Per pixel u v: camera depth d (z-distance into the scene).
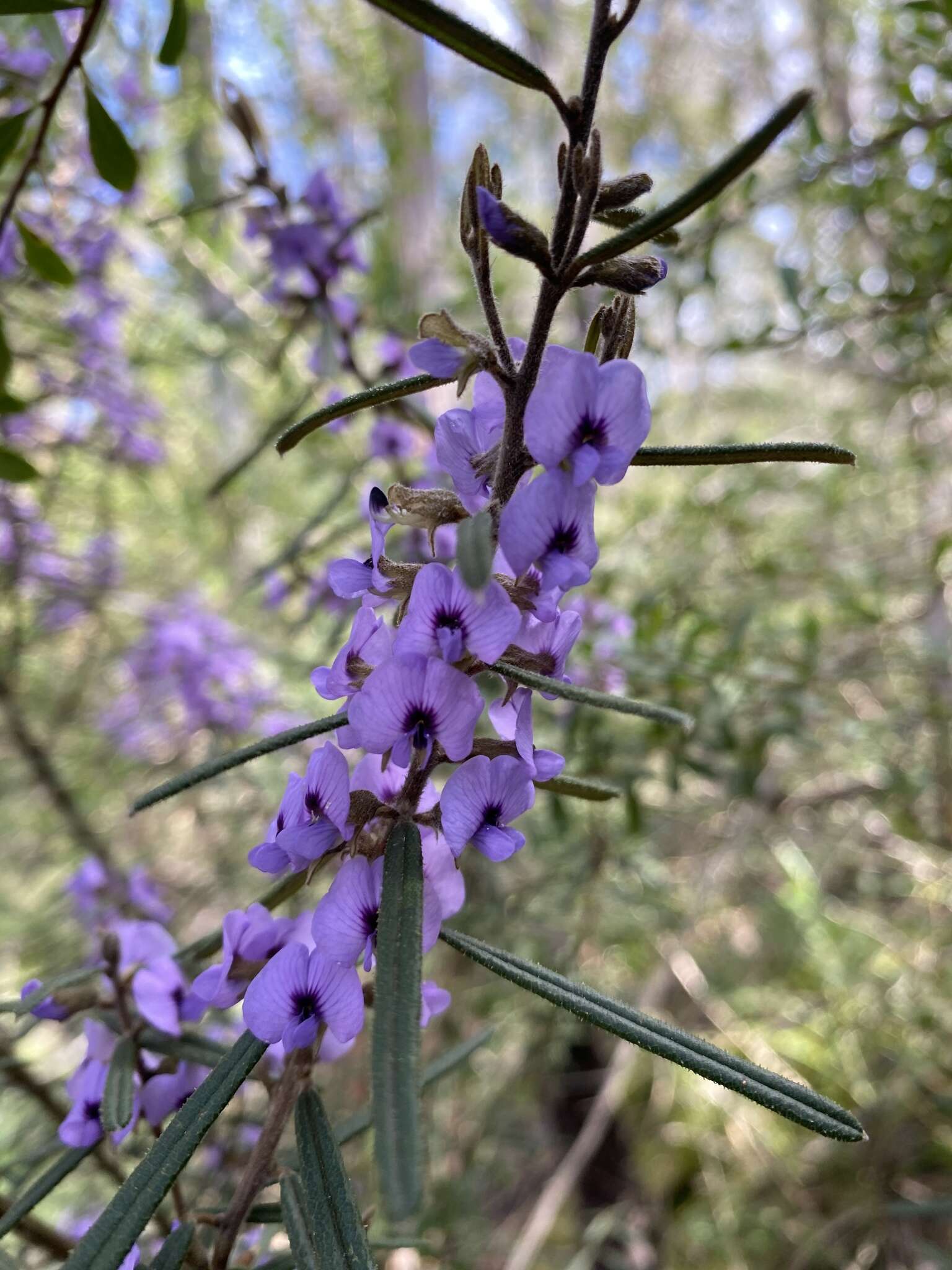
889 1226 0.32
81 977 0.12
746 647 0.28
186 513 0.44
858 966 0.39
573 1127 0.40
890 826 0.39
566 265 0.08
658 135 0.46
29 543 0.33
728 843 0.37
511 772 0.09
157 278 0.36
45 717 0.38
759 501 0.40
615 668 0.25
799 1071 0.39
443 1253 0.26
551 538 0.08
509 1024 0.33
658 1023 0.09
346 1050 0.11
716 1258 0.35
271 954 0.10
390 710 0.08
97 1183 0.22
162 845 0.39
